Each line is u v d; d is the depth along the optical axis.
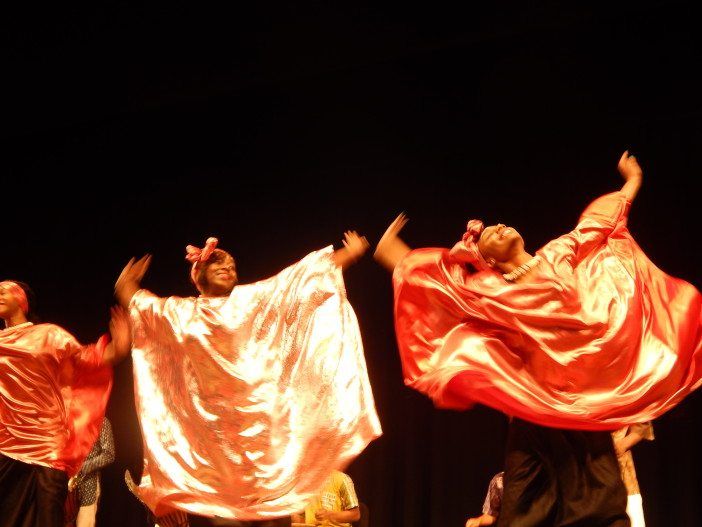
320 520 4.83
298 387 3.86
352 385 3.86
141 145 7.49
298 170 7.32
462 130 6.67
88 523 4.79
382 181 7.11
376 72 6.76
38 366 4.37
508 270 3.84
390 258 3.95
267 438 3.80
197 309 3.96
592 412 3.53
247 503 3.73
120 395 7.49
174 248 7.61
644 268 3.80
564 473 3.52
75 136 7.52
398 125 6.84
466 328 3.76
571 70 6.20
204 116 7.30
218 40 6.51
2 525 4.21
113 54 6.66
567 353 3.62
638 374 3.60
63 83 6.91
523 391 3.62
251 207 7.48
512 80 6.38
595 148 6.39
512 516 3.50
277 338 3.92
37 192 7.77
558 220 6.40
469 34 6.11
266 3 6.26
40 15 6.45
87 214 7.80
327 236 7.16
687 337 3.66
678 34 5.87
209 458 3.81
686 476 5.58
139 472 7.26
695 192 6.03
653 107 6.05
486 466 6.23
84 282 7.74
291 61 6.53
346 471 6.67
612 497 3.46
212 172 7.47
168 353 3.97
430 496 6.32
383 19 6.18
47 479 4.25
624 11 5.89
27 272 7.84
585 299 3.67
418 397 6.59
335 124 7.00
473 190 6.78
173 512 3.88
